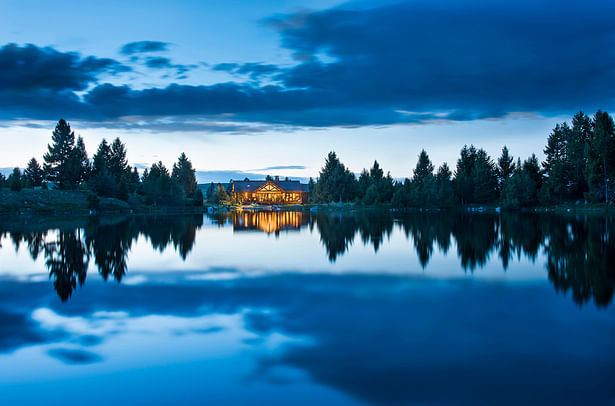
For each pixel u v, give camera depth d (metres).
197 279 16.67
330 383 7.74
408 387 7.56
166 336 10.17
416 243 28.11
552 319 11.19
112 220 55.06
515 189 82.12
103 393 7.50
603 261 20.08
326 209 104.25
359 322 11.06
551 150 101.56
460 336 9.95
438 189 92.81
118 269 18.98
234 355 8.99
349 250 25.11
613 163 70.94
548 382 7.67
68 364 8.68
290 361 8.66
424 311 12.00
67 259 21.88
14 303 13.25
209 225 47.78
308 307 12.50
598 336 9.85
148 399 7.28
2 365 8.66
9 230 38.47
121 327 10.88
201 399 7.27
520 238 30.17
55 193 85.19
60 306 12.87
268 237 33.59
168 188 108.69
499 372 8.07
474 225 43.31
